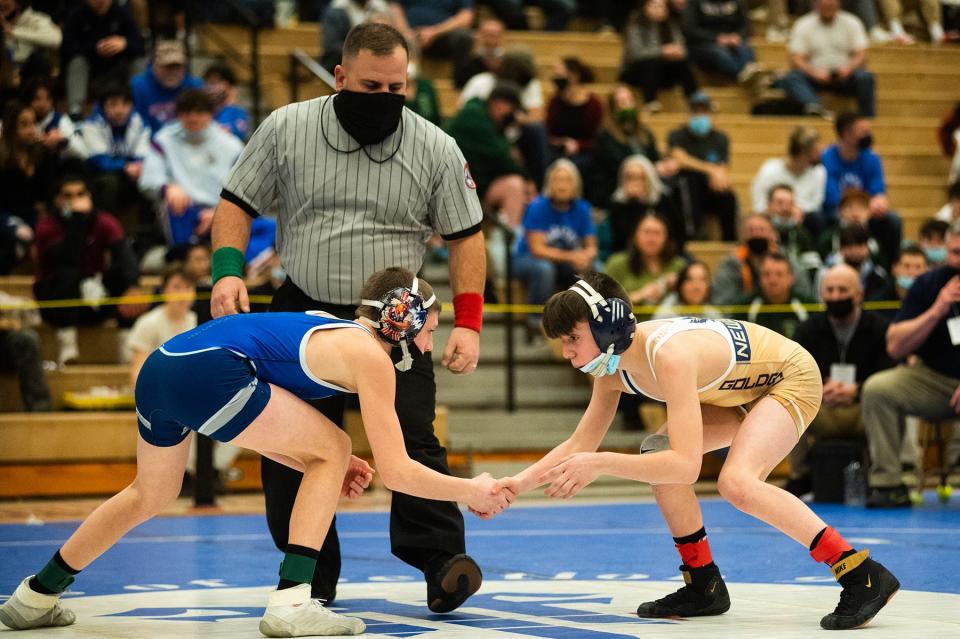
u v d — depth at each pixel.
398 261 6.84
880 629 5.79
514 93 17.09
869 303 14.73
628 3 23.12
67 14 17.89
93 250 14.83
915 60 23.84
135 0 19.48
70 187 14.64
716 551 9.23
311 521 5.83
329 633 5.73
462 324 7.02
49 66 16.38
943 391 12.43
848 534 10.15
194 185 15.38
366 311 6.01
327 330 5.86
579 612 6.53
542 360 16.61
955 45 24.70
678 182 18.02
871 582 5.86
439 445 6.89
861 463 13.05
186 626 6.11
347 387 5.89
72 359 14.89
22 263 16.03
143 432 5.95
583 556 9.12
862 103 21.98
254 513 12.15
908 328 12.25
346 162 6.76
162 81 16.86
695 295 15.13
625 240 16.81
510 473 14.59
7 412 14.23
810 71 21.97
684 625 6.01
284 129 6.81
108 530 6.03
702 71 22.14
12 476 13.48
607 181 18.05
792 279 14.75
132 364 14.02
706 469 15.40
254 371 5.79
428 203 6.99
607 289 6.11
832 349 13.41
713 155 18.56
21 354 13.83
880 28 24.70
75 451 13.70
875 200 17.22
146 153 16.22
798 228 16.08
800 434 6.38
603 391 6.46
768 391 6.46
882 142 22.17
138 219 16.50
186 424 5.79
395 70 6.63
